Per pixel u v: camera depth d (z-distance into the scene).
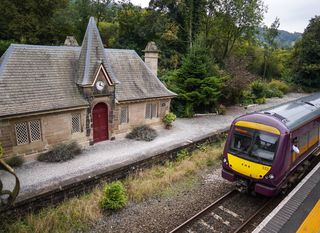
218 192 11.42
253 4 37.47
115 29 40.25
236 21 38.34
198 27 37.06
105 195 10.31
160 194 11.38
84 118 16.16
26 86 14.06
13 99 13.30
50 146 14.90
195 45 25.88
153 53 21.64
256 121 10.07
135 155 15.27
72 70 16.41
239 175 10.16
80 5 38.75
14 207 9.20
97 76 15.89
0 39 29.97
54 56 15.96
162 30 35.00
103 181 11.85
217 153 15.63
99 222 9.48
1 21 29.44
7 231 8.79
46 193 9.98
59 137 15.23
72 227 9.17
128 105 18.39
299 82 45.34
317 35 43.53
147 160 13.73
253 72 49.06
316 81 43.66
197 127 21.80
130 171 13.00
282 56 54.31
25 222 9.26
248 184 10.08
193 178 12.87
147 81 20.22
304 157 11.59
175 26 35.62
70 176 12.52
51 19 32.38
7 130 13.00
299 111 12.03
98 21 40.66
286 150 9.32
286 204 9.33
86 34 16.23
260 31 43.81
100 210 10.07
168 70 33.19
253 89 34.19
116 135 18.22
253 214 9.70
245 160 9.95
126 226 9.23
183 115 25.11
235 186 11.60
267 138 9.59
